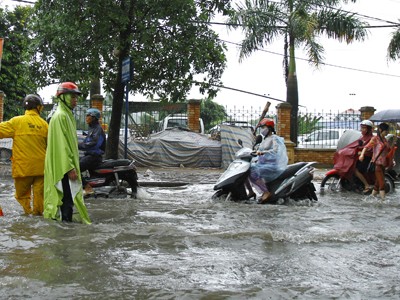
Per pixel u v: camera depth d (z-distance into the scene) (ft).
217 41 49.55
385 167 36.47
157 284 12.90
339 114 76.02
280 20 76.59
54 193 21.01
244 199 31.81
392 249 17.83
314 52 76.18
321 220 24.66
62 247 16.55
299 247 17.70
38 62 46.75
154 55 48.83
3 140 59.82
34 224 20.08
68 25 44.45
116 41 44.83
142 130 65.98
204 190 39.93
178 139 64.28
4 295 11.71
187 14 44.73
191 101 71.41
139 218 23.63
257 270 14.53
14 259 14.88
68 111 21.31
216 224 22.36
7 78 84.89
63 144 20.83
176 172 57.00
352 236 19.72
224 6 47.47
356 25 75.25
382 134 36.17
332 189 40.42
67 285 12.57
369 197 36.42
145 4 44.42
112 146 48.34
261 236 19.15
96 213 24.94
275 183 31.71
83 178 31.35
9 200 29.19
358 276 14.23
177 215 24.98
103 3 43.57
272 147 31.65
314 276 14.07
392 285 13.34
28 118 23.38
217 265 14.92
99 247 16.75
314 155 72.43
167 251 16.57
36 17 46.34
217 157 64.28
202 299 11.76
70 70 45.39
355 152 39.22
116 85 47.85
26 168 23.06
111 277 13.39
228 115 68.33
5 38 84.69
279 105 70.85
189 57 47.24
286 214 26.50
